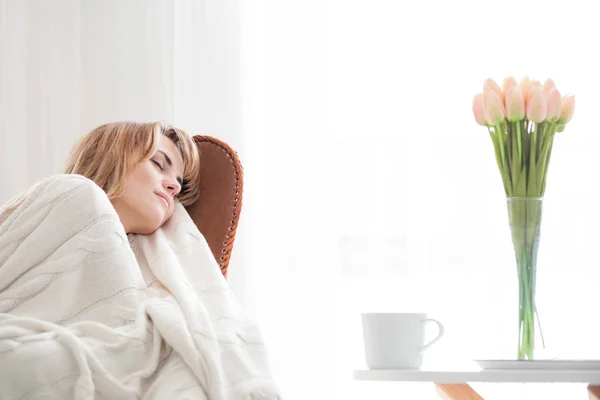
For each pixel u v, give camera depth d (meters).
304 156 2.87
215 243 1.80
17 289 1.33
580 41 2.86
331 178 2.87
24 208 1.42
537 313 1.45
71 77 2.95
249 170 2.86
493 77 2.88
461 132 2.87
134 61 2.92
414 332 1.37
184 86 2.90
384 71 2.89
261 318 2.82
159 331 1.31
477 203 2.86
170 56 2.91
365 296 2.85
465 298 2.84
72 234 1.38
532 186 1.51
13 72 2.95
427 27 2.90
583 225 2.82
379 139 2.88
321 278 2.83
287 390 2.79
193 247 1.60
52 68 2.95
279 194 2.85
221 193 1.83
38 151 2.95
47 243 1.36
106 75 2.93
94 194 1.42
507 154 1.53
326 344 2.80
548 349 1.43
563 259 2.82
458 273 2.84
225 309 1.44
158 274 1.50
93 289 1.36
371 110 2.89
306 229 2.85
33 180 2.94
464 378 1.30
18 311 1.32
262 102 2.88
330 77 2.90
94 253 1.37
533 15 2.88
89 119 2.93
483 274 2.84
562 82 2.87
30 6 2.96
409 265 2.85
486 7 2.89
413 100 2.88
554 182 2.84
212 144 1.89
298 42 2.89
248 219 2.83
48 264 1.35
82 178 1.45
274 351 2.81
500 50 2.88
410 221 2.86
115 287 1.36
